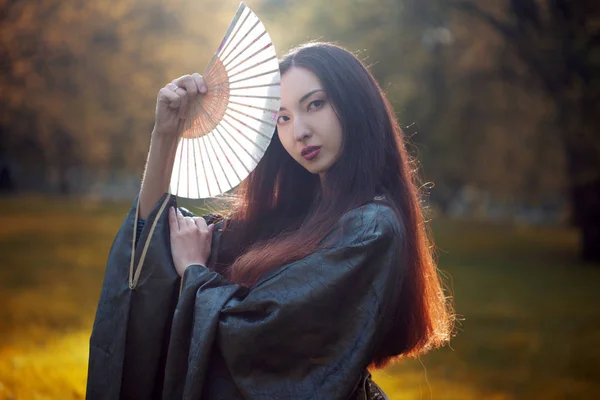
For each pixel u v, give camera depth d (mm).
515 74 18078
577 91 16156
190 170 2199
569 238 28109
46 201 32375
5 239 18484
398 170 2209
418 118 18938
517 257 20250
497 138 20047
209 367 2039
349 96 2143
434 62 19016
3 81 11664
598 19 15984
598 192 17781
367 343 1907
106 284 2176
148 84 13258
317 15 18188
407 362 7355
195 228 2277
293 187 2463
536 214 46625
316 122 2143
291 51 2242
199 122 2164
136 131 14609
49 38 11891
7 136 15203
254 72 2086
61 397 4664
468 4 17203
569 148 16781
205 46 13891
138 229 2227
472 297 12852
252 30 2084
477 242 24766
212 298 2041
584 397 6047
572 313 11242
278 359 1966
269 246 2170
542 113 18672
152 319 2154
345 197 2115
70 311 9156
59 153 15969
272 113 2066
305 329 1941
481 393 6078
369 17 18312
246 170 2123
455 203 47094
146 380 2168
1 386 4605
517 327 9859
